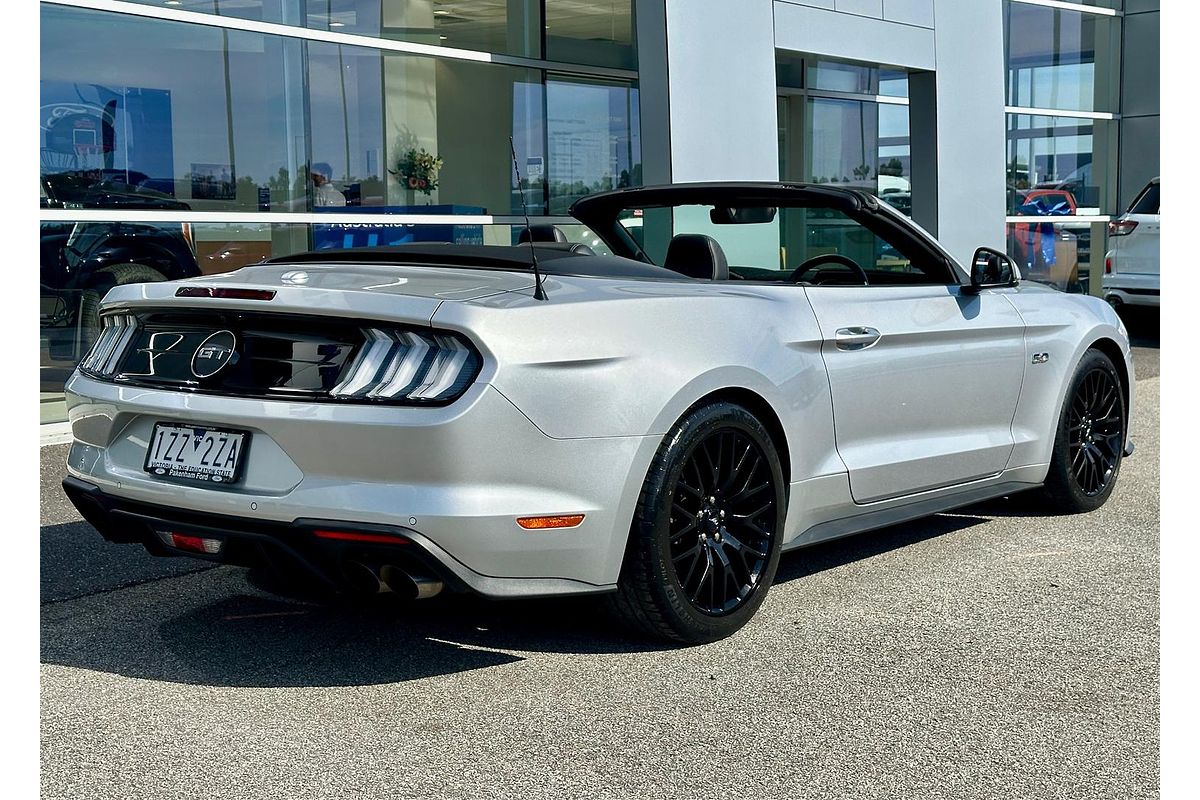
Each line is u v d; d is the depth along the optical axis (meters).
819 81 13.12
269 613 3.86
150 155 7.64
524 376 3.10
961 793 2.59
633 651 3.49
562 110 10.18
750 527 3.68
